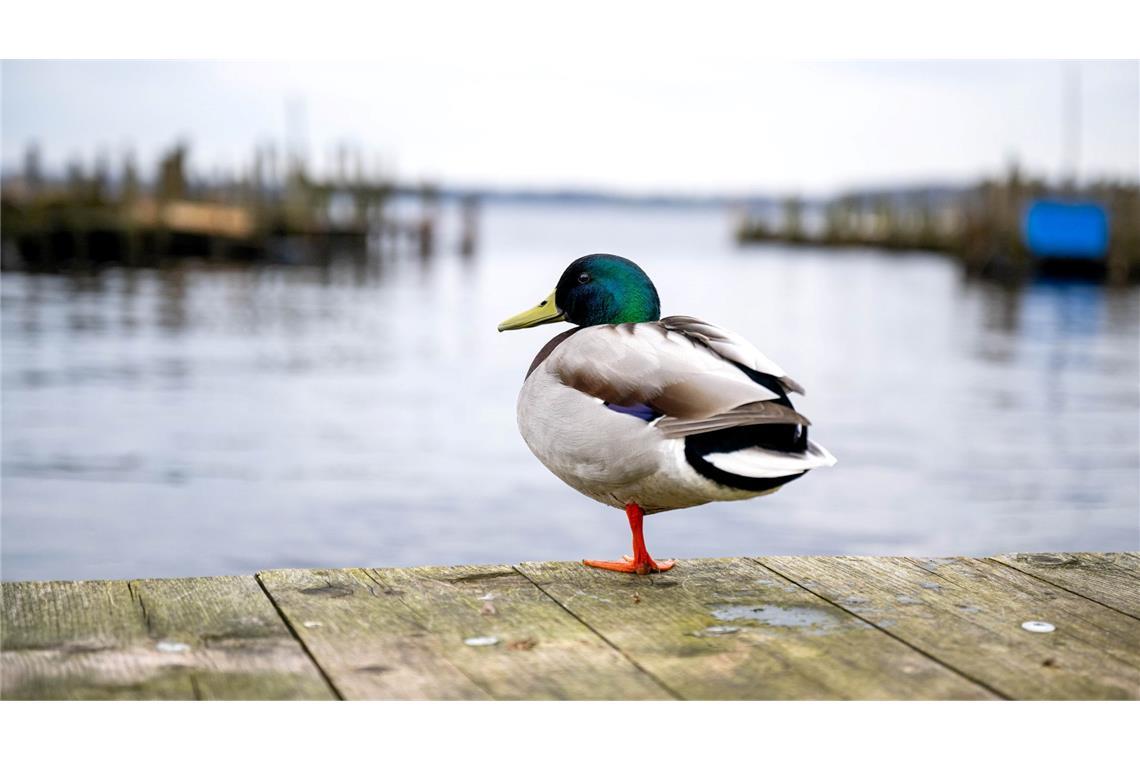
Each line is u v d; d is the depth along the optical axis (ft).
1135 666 10.59
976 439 50.21
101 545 34.04
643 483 12.53
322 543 34.09
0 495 39.34
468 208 208.33
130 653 10.79
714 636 11.35
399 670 10.44
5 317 92.68
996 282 165.27
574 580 13.24
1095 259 164.55
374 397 59.21
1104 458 46.39
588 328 13.35
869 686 10.09
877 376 69.41
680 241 304.30
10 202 167.22
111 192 173.37
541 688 10.05
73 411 54.34
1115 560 14.03
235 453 45.70
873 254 261.03
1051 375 70.18
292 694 9.87
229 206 184.96
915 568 13.73
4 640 11.09
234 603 12.25
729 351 12.32
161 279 142.61
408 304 113.70
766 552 33.17
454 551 33.19
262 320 95.50
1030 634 11.41
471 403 57.88
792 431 12.08
